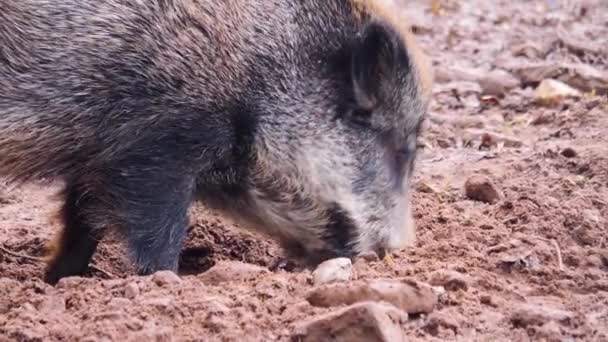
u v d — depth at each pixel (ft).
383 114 63.72
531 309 52.29
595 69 108.88
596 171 78.59
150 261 59.62
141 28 57.72
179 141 59.00
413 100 64.75
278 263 68.23
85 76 57.62
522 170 80.89
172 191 59.41
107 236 66.44
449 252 63.00
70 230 63.87
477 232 66.13
